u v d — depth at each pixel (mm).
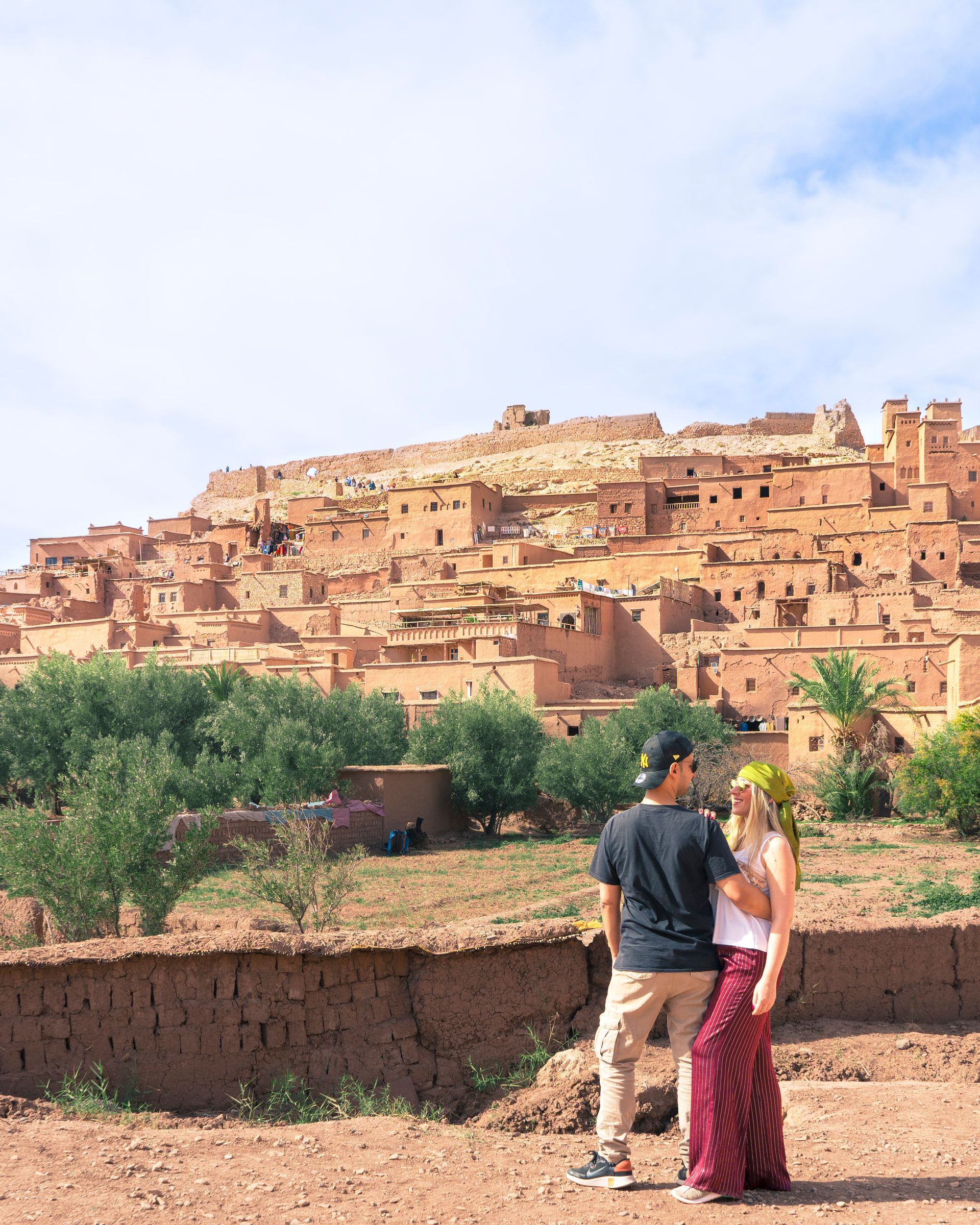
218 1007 8008
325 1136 5699
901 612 52188
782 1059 8141
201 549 88938
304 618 66562
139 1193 4570
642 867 4844
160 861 15328
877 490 69375
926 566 58500
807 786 37656
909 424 69375
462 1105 8070
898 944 9414
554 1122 7098
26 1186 4609
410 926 16906
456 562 70500
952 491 66000
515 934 8852
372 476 120938
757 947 4754
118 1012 7859
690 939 4793
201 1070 7883
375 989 8492
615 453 107812
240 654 55844
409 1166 5156
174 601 73312
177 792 28656
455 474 111188
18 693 37969
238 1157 5191
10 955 7852
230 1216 4336
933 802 29891
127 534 95812
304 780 31156
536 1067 8234
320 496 101875
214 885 22000
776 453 101125
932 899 16219
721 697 46281
